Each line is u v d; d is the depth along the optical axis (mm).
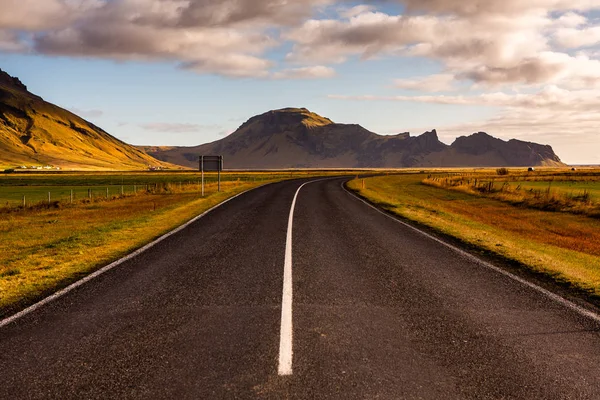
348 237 11477
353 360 3982
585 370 3863
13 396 3350
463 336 4621
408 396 3359
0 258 9359
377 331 4730
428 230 13102
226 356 4047
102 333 4637
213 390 3424
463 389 3484
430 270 7785
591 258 10875
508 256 9047
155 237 11406
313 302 5777
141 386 3492
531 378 3693
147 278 7070
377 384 3539
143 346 4285
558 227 18703
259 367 3822
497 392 3445
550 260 8781
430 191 39656
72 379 3615
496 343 4441
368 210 18859
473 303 5820
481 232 13438
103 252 9375
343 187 38375
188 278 7062
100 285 6637
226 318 5121
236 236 11516
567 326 4977
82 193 44375
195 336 4551
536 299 6047
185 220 15031
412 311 5445
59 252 9469
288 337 4516
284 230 12602
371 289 6461
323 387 3479
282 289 6402
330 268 7832
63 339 4469
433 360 4012
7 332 4676
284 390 3424
